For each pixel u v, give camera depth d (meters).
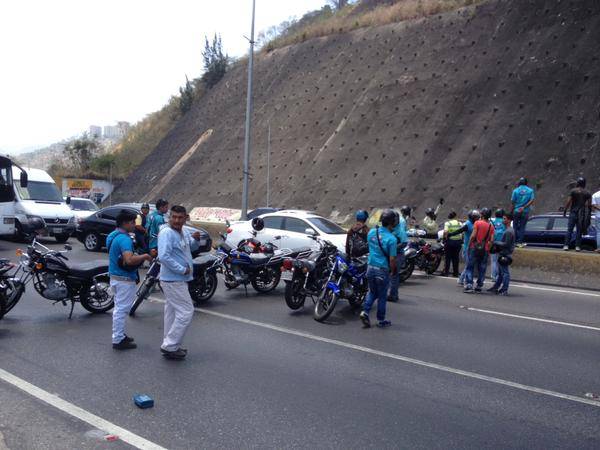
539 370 6.45
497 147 24.80
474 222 12.69
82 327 8.02
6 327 7.92
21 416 4.77
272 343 7.41
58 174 54.72
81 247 19.22
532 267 14.10
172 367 6.24
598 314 9.90
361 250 10.16
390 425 4.77
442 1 34.88
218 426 4.66
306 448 4.28
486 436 4.59
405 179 26.81
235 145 39.53
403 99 30.61
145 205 14.34
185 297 6.58
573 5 27.08
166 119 57.78
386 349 7.23
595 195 14.84
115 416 4.81
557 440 4.55
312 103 36.28
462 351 7.21
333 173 30.42
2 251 16.92
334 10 54.97
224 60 53.50
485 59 28.64
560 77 24.95
